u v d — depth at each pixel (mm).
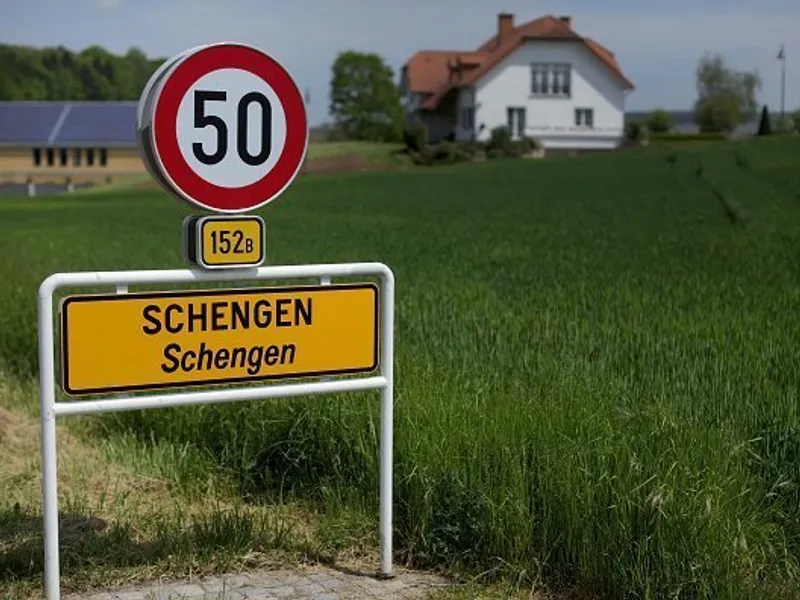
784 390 7160
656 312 11156
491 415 6344
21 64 152375
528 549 5578
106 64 156875
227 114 5207
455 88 101938
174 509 6625
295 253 20906
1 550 5762
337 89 128375
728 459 5539
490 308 11461
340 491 6645
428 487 5914
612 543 5215
